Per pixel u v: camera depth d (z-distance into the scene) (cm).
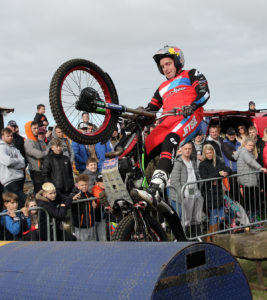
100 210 589
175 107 415
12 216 528
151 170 633
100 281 235
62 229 560
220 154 792
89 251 268
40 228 545
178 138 399
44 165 688
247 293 268
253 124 1028
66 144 802
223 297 255
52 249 285
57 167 686
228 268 261
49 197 548
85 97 368
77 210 577
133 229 380
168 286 227
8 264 281
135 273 231
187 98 421
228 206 638
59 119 364
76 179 598
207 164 638
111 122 397
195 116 415
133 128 403
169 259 231
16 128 826
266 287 473
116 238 369
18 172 698
